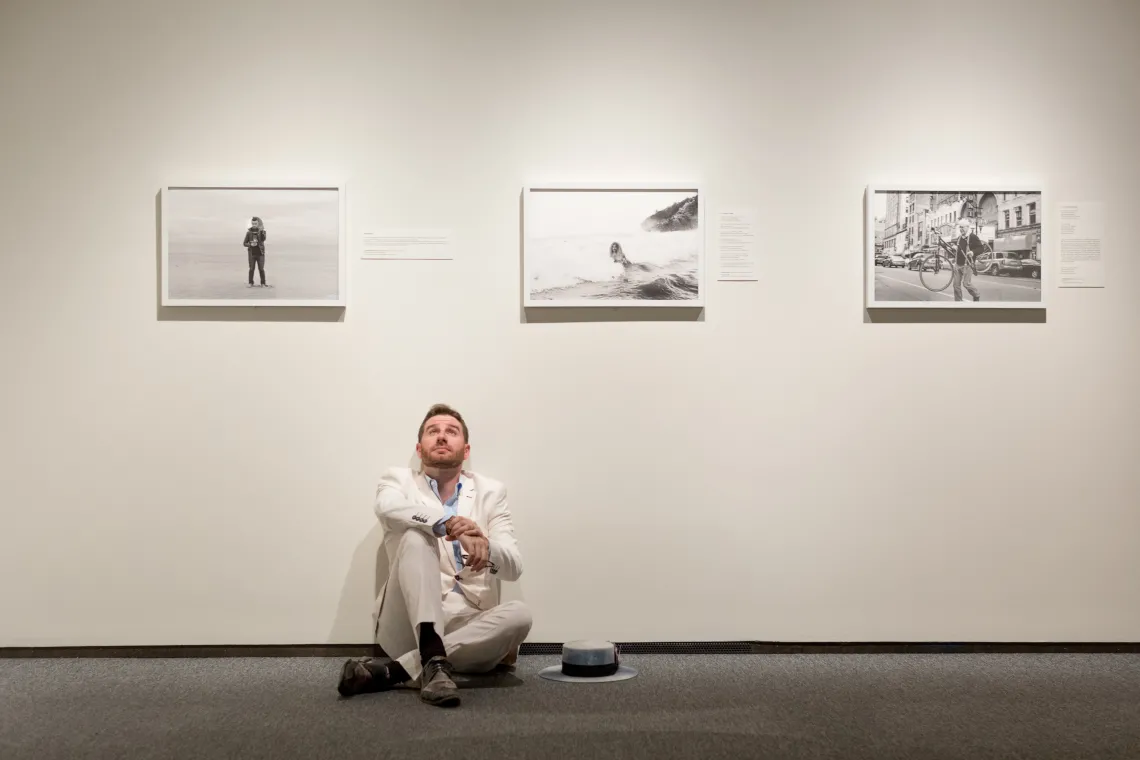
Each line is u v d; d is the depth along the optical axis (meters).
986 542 3.82
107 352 3.76
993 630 3.79
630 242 3.82
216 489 3.74
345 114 3.85
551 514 3.77
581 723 2.58
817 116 3.89
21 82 3.80
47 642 3.68
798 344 3.84
